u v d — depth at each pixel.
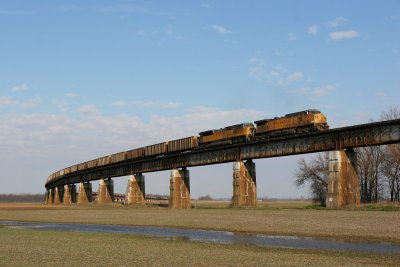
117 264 26.47
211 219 62.00
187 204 101.94
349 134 63.41
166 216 71.75
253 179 84.50
